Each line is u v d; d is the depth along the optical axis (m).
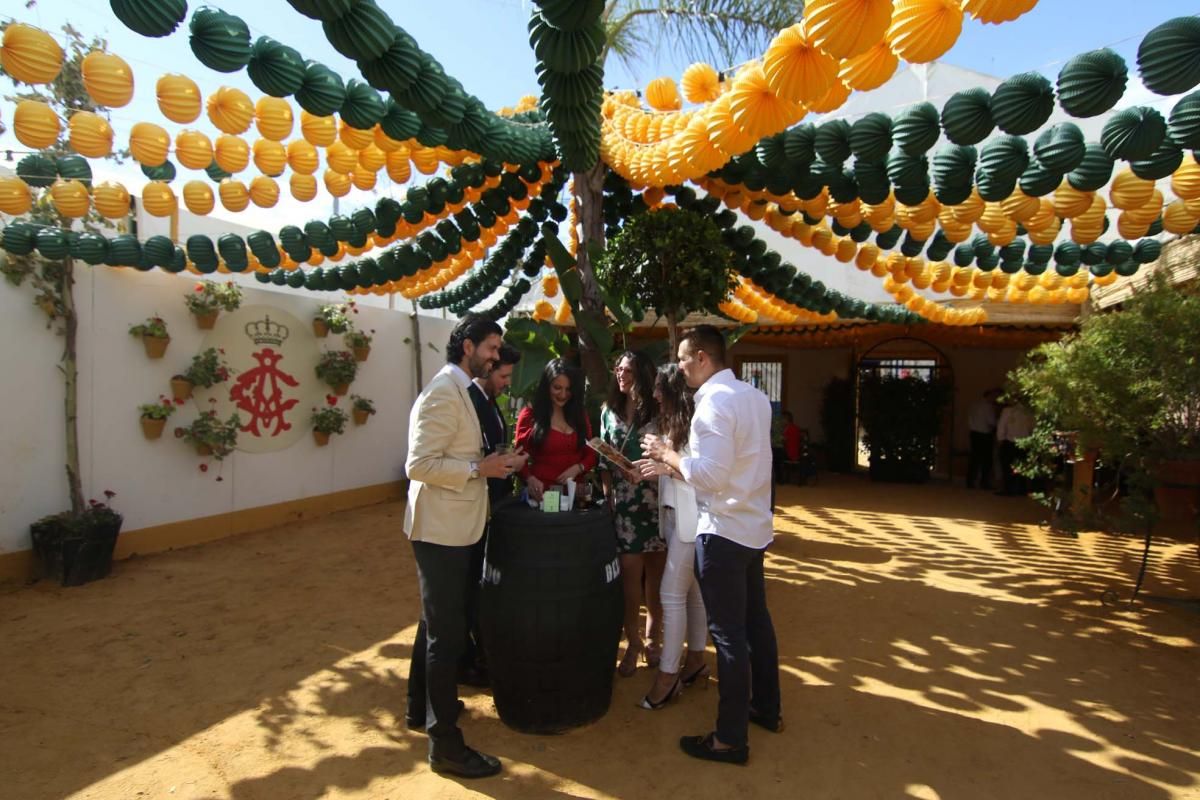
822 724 3.42
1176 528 7.99
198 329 7.18
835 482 11.85
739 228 6.27
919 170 3.20
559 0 2.54
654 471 3.29
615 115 5.24
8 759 3.08
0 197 4.57
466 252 6.88
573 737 3.29
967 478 11.38
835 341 12.32
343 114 3.40
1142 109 2.60
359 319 9.55
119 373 6.45
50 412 5.91
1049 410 5.51
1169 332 4.83
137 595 5.46
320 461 8.82
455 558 2.96
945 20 2.34
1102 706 3.63
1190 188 3.29
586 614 3.19
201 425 6.96
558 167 5.79
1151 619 4.96
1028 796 2.83
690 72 4.45
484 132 3.88
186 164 4.41
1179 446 5.08
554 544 3.16
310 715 3.52
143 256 5.46
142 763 3.06
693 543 3.42
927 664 4.16
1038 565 6.46
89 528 5.72
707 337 3.19
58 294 5.90
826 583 5.86
